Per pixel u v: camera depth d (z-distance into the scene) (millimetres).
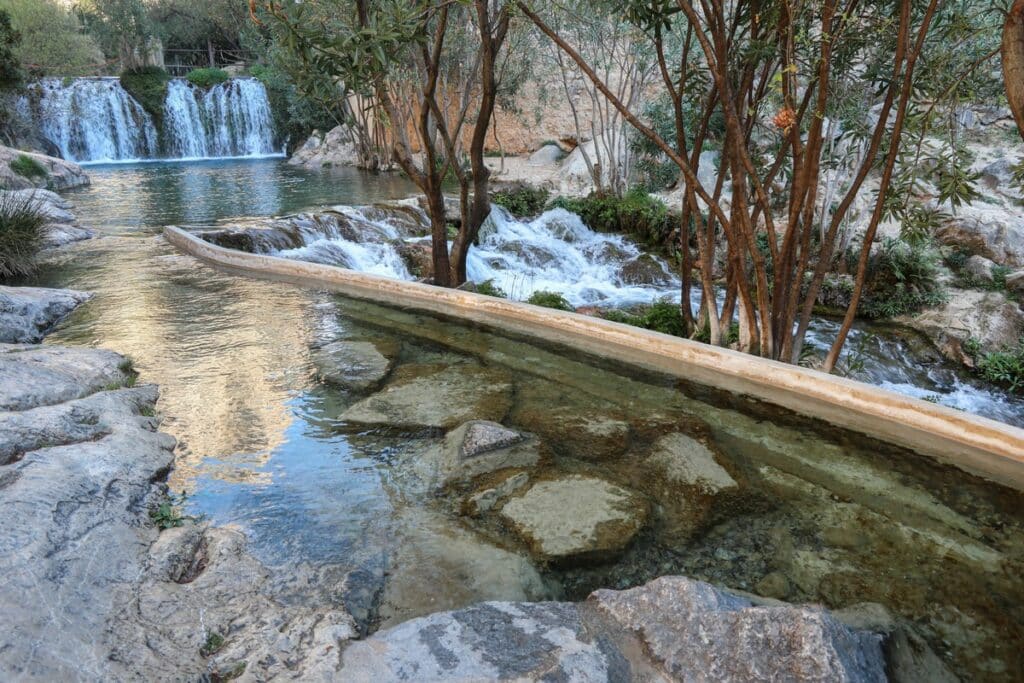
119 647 2133
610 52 13641
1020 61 2791
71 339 5570
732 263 5379
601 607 2410
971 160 4668
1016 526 3193
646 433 4051
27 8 23188
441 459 3730
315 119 25812
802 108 4762
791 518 3246
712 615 2234
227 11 32500
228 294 6898
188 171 20562
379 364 5047
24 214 8414
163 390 4574
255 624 2342
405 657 2137
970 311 8492
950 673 2346
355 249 10102
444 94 16859
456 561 2889
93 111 23547
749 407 4387
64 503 2846
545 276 10789
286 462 3695
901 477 3584
